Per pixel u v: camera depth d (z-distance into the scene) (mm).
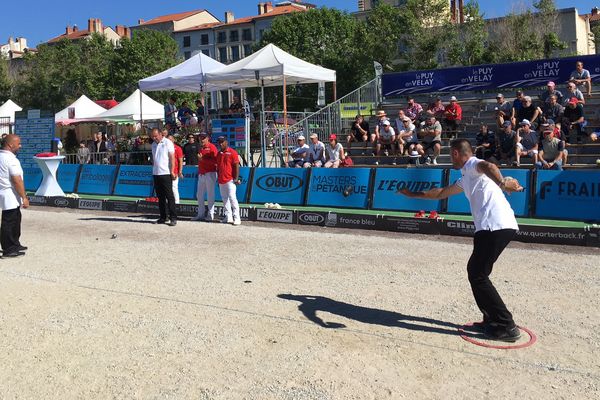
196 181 14594
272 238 9922
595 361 4410
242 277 7141
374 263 7816
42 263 8086
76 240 9969
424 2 42844
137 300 6176
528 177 10344
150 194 15062
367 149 17406
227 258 8289
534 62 18016
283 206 12906
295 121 21609
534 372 4230
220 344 4867
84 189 16453
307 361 4477
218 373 4289
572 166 13195
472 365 4371
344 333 5082
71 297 6320
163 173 11531
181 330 5223
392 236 9969
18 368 4449
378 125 16953
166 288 6648
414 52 42406
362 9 68250
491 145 14547
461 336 4961
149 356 4633
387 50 46062
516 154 13594
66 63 56594
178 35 87688
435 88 19609
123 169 15812
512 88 18453
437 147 15688
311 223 11336
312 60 55562
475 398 3844
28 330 5273
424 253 8438
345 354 4605
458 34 40625
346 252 8609
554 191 10070
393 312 5652
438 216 10719
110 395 3975
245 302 6055
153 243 9570
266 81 21156
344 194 12109
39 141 18078
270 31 59188
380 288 6531
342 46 54812
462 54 39719
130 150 22141
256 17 81188
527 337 4934
